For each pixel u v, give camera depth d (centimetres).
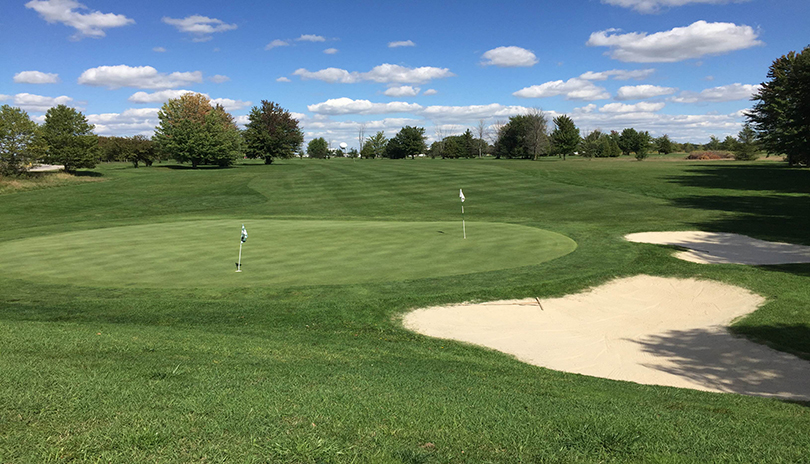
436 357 963
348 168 6706
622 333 1152
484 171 5722
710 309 1284
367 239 2033
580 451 467
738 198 3525
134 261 1662
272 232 2231
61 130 6116
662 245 1969
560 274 1517
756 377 932
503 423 529
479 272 1521
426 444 469
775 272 1552
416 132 13038
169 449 430
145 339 887
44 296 1284
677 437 520
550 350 1058
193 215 3381
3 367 633
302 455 429
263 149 9150
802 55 5888
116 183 5041
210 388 603
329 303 1249
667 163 7081
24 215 3494
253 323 1144
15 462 397
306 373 722
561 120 11500
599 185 4381
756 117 6425
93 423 475
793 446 519
